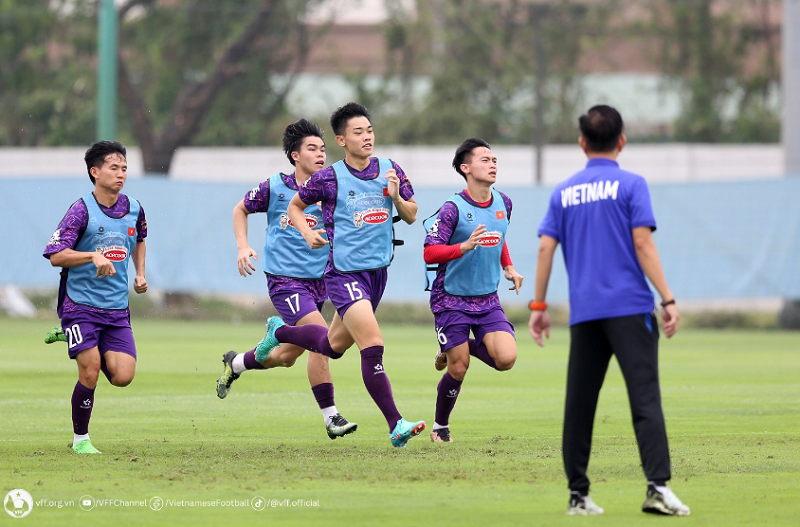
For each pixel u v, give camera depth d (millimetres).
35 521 17297
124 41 116000
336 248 24766
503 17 124625
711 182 73750
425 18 125125
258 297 92562
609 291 17453
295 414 32125
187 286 77875
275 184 28844
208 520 17391
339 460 23297
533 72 121938
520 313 88312
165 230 78312
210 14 113500
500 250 27531
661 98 124250
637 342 17297
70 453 24281
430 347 61406
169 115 114375
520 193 75250
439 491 19719
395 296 76688
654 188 74750
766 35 123062
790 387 41094
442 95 120125
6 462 22906
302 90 134625
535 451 24797
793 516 17484
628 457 23922
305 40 117938
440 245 26344
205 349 57531
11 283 79438
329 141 118562
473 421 30906
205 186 77688
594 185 17797
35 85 116062
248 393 37875
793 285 72938
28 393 37250
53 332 26094
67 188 78938
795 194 72812
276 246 28828
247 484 20344
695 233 74188
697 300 74438
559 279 75125
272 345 27203
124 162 25578
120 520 17375
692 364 52062
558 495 19344
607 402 35969
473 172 27109
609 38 129000
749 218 73438
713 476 21422
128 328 25844
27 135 115875
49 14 113812
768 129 119750
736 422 30656
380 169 25250
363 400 35812
